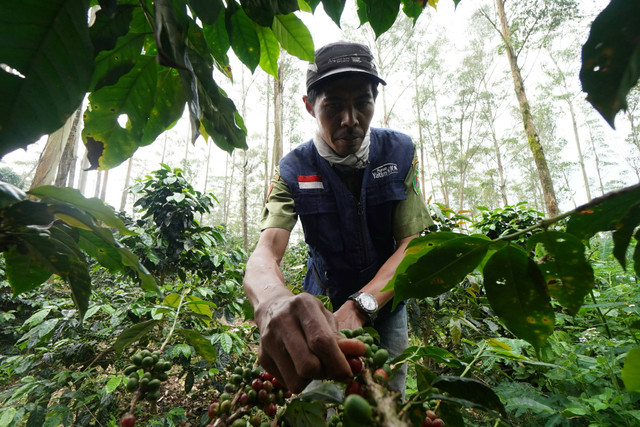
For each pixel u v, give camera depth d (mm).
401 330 1768
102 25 646
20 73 495
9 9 459
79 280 739
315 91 1524
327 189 1612
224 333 2244
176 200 3244
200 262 3521
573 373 1748
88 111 806
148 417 2268
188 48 738
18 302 4020
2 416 1775
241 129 872
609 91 441
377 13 863
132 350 2566
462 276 634
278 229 1566
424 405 744
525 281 602
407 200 1601
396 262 1387
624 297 1799
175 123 881
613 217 498
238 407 802
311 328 683
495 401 636
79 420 2064
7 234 592
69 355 2312
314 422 690
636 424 1445
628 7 396
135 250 3145
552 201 9430
